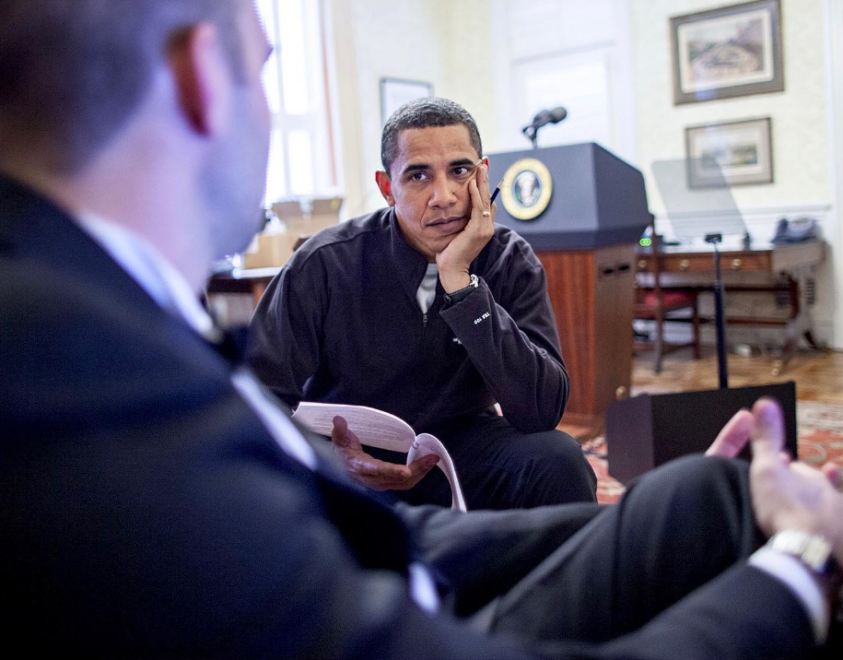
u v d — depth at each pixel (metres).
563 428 3.25
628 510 0.71
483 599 0.83
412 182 1.55
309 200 3.75
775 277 5.31
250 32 0.51
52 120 0.42
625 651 0.50
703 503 0.68
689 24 5.53
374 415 1.45
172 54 0.45
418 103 1.58
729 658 0.49
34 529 0.35
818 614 0.54
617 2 5.81
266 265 3.63
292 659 0.39
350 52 5.53
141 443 0.37
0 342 0.35
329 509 0.54
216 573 0.37
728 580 0.54
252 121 0.51
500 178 3.25
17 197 0.40
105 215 0.44
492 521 0.88
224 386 0.42
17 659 0.37
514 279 1.74
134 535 0.36
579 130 6.14
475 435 1.68
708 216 4.08
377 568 0.58
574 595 0.69
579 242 3.11
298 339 1.69
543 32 6.19
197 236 0.49
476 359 1.54
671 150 5.73
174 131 0.46
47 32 0.41
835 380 4.42
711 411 2.01
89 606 0.36
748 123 5.39
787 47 5.21
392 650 0.42
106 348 0.37
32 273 0.38
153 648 0.37
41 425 0.35
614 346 3.33
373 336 1.69
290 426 0.56
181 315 0.45
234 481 0.39
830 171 5.16
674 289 5.35
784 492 0.64
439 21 6.49
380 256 1.69
